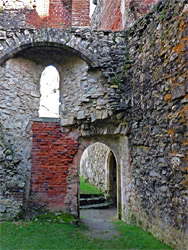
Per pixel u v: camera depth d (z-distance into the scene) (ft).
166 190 12.74
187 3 11.30
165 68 13.10
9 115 18.25
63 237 14.37
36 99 20.11
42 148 19.06
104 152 30.45
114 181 28.78
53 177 18.85
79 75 19.52
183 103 11.32
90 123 19.26
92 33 18.97
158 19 14.34
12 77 18.69
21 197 17.67
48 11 25.25
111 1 29.22
